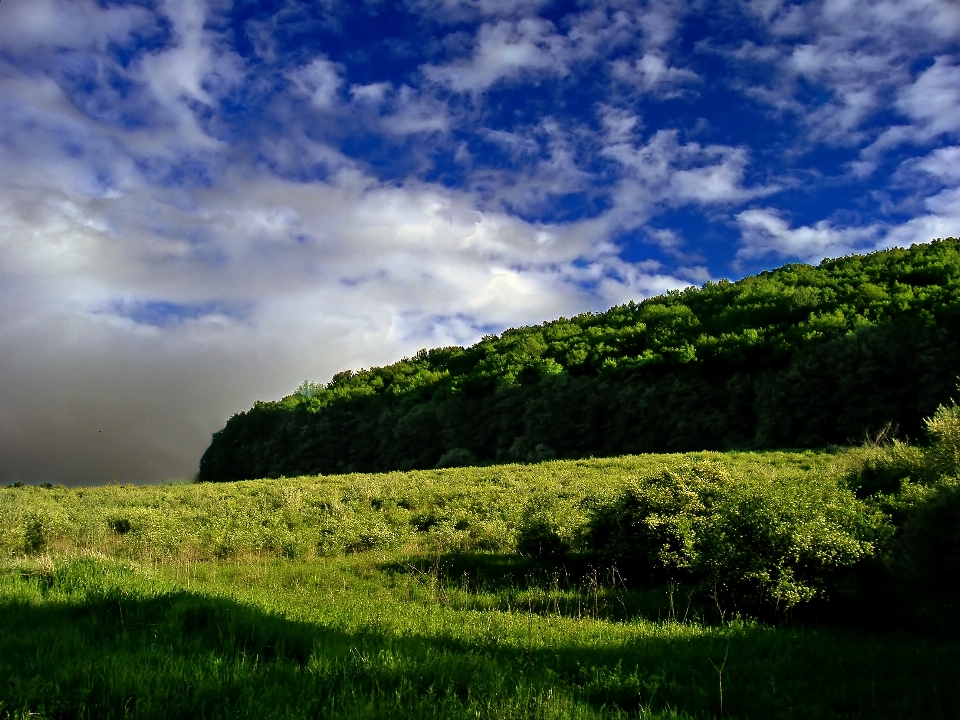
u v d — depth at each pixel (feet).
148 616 23.00
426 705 15.46
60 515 60.75
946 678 19.97
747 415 174.91
